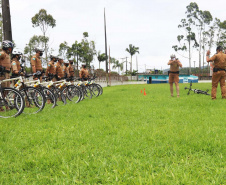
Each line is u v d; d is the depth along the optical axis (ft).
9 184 6.57
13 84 20.90
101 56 184.85
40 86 22.72
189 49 212.64
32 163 7.95
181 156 8.33
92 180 6.68
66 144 10.01
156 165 7.62
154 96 33.01
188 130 11.68
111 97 34.50
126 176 6.83
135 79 252.01
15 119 16.43
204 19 203.31
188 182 6.24
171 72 31.55
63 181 6.55
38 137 11.12
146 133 11.37
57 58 30.32
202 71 239.30
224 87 26.48
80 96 29.01
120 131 11.94
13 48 21.04
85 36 165.78
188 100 25.45
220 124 13.08
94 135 11.30
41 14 117.39
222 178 6.59
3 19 30.45
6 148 9.48
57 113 18.76
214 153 8.55
